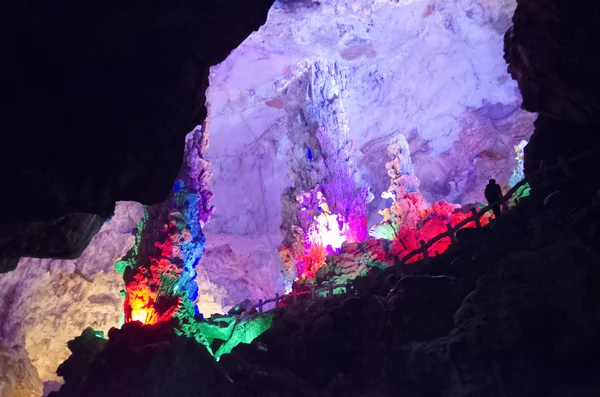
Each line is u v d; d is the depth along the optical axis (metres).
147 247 17.50
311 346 14.98
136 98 8.74
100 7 7.74
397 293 13.46
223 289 27.58
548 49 12.56
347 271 19.48
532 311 10.04
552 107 13.72
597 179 12.87
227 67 27.11
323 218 23.56
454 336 10.84
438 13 26.81
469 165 30.61
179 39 8.95
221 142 31.20
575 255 9.98
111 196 8.83
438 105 30.28
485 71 29.03
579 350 9.61
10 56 7.52
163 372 13.95
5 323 21.58
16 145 7.84
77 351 15.78
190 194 18.33
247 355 15.49
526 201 13.81
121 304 23.58
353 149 26.00
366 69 29.02
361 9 25.19
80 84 8.31
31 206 8.21
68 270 22.97
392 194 22.88
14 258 9.05
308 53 26.95
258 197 31.66
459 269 13.46
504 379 10.07
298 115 26.56
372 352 13.73
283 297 19.25
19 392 20.30
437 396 11.23
